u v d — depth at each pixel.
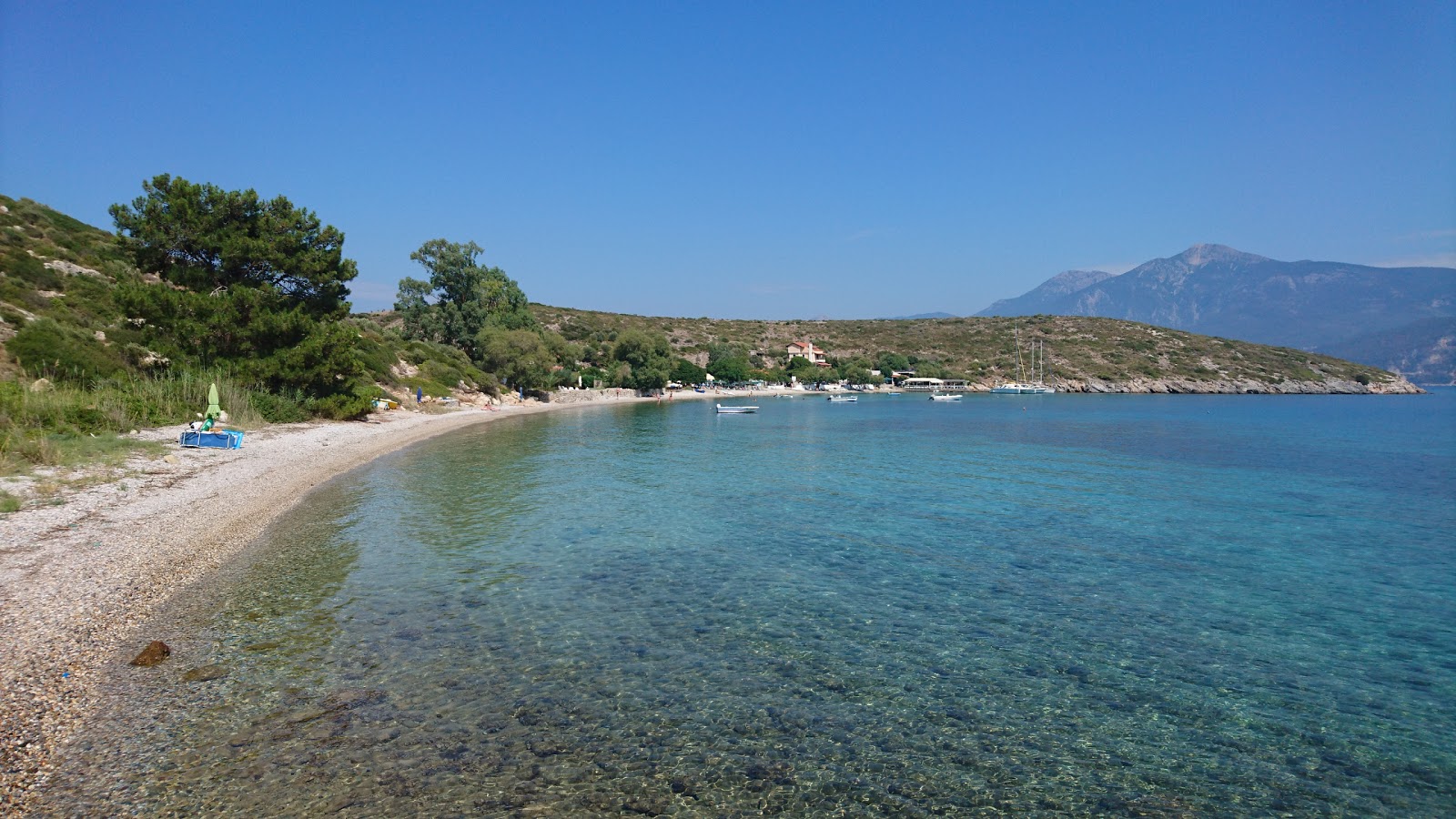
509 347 89.75
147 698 9.38
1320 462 39.06
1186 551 19.06
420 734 8.79
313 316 44.06
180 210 38.41
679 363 130.88
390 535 18.97
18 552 14.34
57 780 7.45
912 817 7.48
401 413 56.28
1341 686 10.90
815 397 130.88
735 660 11.40
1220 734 9.39
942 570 16.91
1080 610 14.22
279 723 8.91
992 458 39.91
